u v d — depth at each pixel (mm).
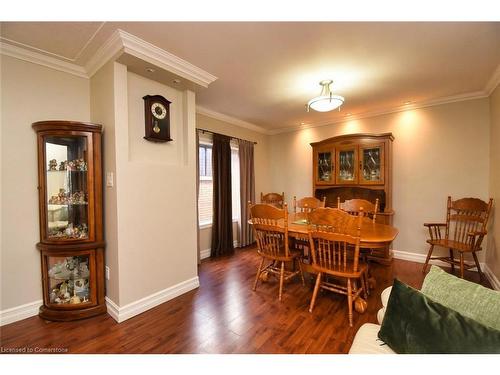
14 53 1973
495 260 2652
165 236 2346
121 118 2027
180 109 2602
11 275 1989
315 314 2082
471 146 3086
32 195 2084
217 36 1859
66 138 2092
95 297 2082
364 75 2545
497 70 2412
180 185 2498
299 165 4742
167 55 2094
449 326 931
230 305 2248
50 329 1882
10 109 1977
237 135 4379
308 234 2133
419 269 3141
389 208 3418
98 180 2074
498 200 2592
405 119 3547
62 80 2223
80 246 2008
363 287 2309
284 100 3316
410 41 1929
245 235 4395
